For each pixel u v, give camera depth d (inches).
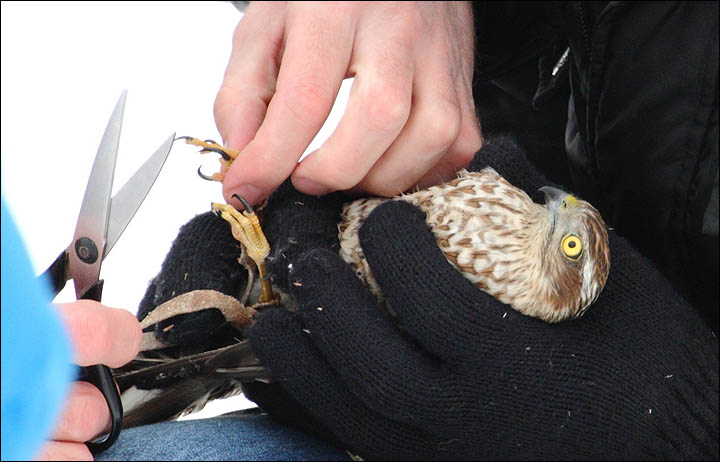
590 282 26.1
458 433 24.7
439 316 24.3
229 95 27.7
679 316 27.0
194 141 26.7
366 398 23.9
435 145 26.2
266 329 24.1
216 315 26.5
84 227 22.3
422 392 24.0
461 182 27.2
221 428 24.6
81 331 20.2
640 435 25.6
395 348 24.1
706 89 26.9
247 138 27.2
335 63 25.5
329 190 27.0
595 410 25.2
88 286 22.5
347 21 25.9
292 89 25.2
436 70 26.6
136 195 22.6
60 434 21.0
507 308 25.3
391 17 26.3
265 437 24.6
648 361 26.0
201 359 25.2
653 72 27.4
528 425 24.9
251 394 26.1
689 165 27.6
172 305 25.1
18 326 10.4
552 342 25.2
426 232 25.3
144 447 23.2
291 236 26.8
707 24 26.7
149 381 25.8
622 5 27.0
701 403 26.3
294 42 25.7
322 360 24.2
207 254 27.4
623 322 26.3
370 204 27.5
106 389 21.8
